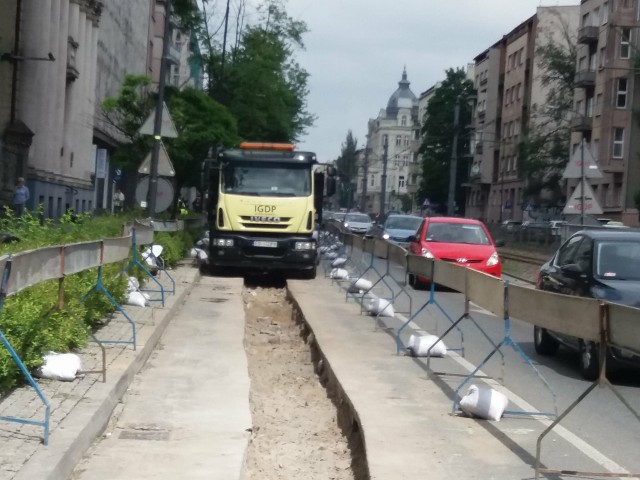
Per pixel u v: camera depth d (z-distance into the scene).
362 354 13.49
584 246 13.69
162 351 13.27
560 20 78.81
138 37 77.56
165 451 8.01
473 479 7.36
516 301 9.44
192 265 29.14
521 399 10.74
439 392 10.86
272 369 13.86
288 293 23.89
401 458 7.88
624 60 65.50
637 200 59.97
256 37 53.44
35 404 8.51
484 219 102.62
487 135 101.06
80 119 54.38
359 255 26.08
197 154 36.94
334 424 10.31
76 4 52.03
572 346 12.80
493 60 100.88
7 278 7.23
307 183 27.16
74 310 11.29
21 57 41.84
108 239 12.24
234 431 8.84
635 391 11.61
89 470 7.33
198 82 52.66
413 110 187.62
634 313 6.73
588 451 8.41
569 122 74.19
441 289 26.27
